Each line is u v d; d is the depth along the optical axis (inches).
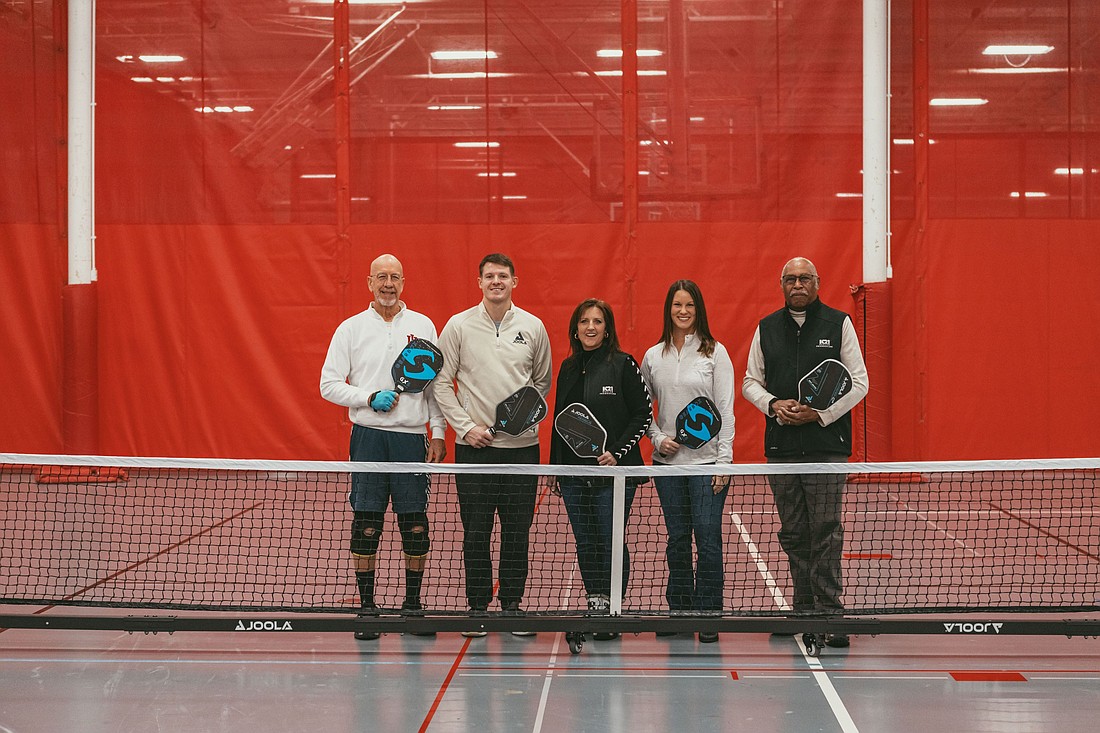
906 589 232.7
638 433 197.5
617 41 452.8
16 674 176.4
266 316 456.4
